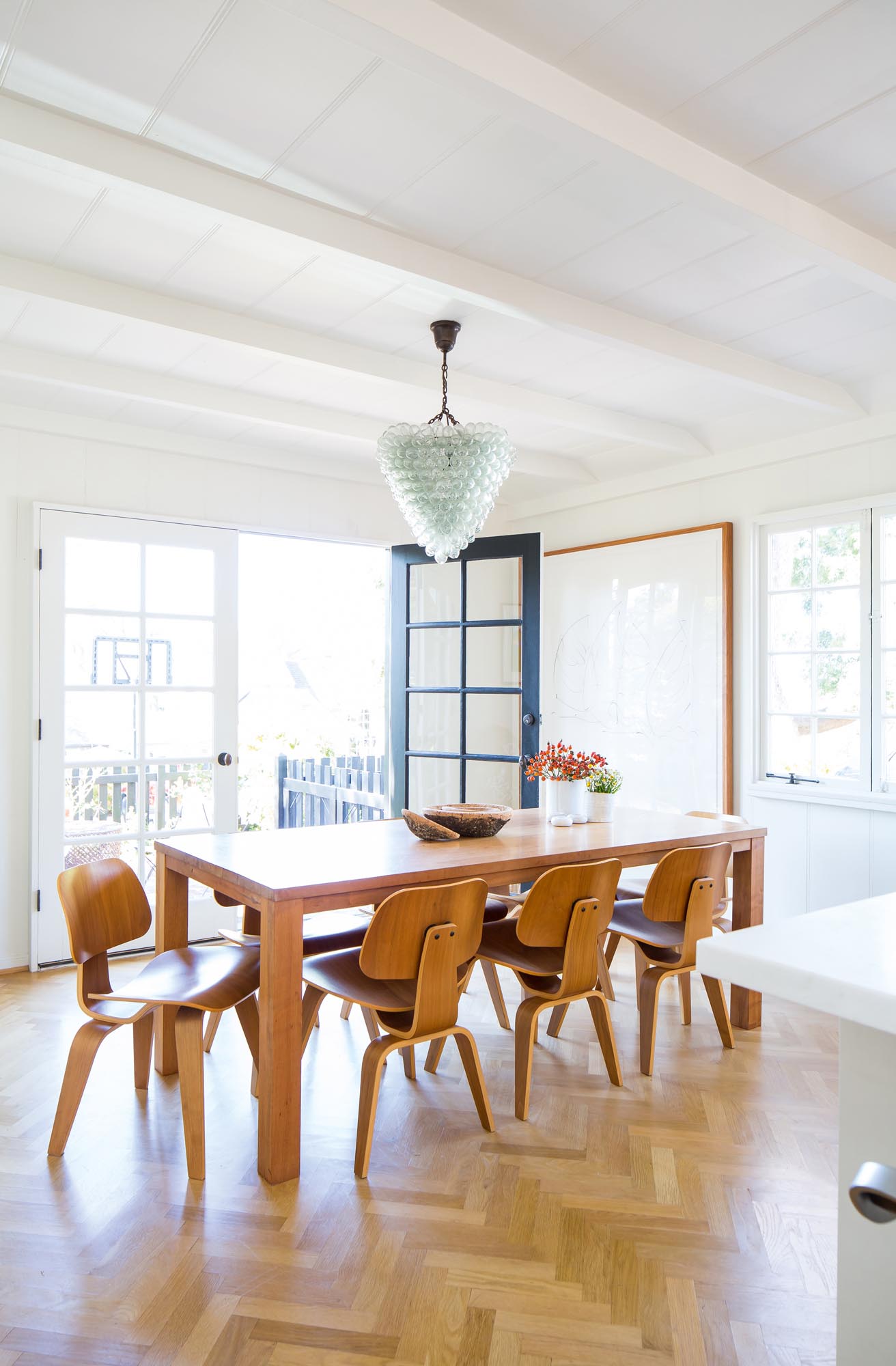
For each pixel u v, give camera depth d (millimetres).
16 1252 1970
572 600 5555
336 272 2789
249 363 3625
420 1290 1851
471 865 2648
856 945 1030
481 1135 2533
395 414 4312
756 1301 1820
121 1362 1647
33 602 4160
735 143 2115
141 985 2422
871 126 2061
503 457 3092
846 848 4098
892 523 3965
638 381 3842
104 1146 2451
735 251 2652
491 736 4980
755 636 4520
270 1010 2277
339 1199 2199
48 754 4195
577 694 5520
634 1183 2273
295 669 9008
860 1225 1072
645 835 3254
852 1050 1086
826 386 3811
